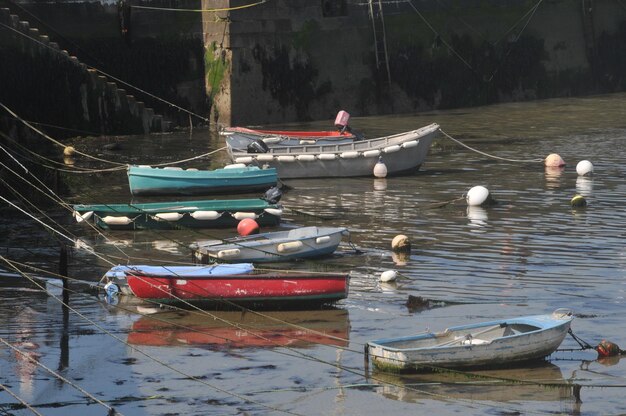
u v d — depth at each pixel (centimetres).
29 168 11275
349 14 16175
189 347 6191
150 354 6075
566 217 9319
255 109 15388
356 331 6444
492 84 17838
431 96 17150
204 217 9050
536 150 13000
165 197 10606
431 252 8175
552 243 8394
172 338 6334
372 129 14850
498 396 5484
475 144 13550
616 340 6225
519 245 8350
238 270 7231
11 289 7212
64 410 5341
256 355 6066
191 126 15425
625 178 11131
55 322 6581
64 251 6969
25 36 13625
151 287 6844
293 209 9806
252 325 6575
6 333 6369
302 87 15812
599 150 12912
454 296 7069
